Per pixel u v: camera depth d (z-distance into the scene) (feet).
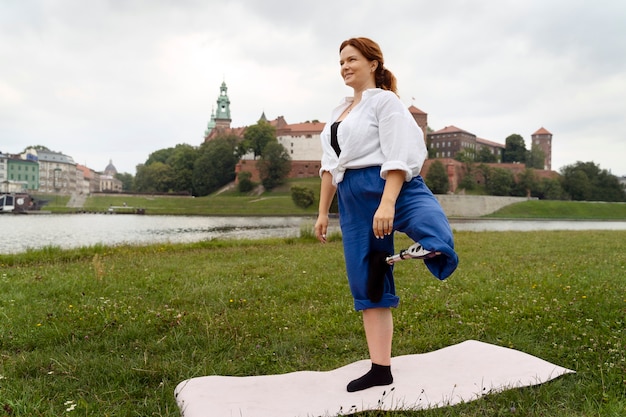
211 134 545.44
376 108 9.79
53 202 333.42
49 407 10.13
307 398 9.73
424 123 420.36
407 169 9.11
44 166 523.70
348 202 10.07
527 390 10.02
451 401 9.49
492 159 501.15
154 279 27.58
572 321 16.40
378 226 9.11
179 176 443.73
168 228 136.46
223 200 328.08
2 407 9.86
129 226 147.02
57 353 13.83
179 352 13.99
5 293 23.34
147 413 10.01
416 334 15.66
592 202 341.62
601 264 32.35
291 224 162.09
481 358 12.03
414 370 11.33
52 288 24.29
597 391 10.18
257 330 16.37
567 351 13.34
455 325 16.48
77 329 16.33
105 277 28.32
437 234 8.71
